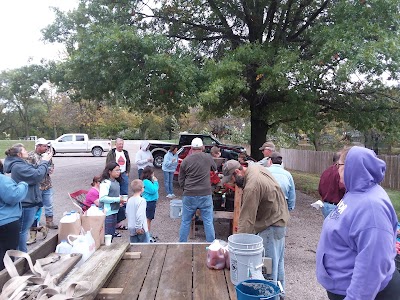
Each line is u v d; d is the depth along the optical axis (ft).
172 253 12.16
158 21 44.91
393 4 31.32
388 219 6.75
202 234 24.50
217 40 47.26
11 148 16.98
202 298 8.68
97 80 40.27
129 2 41.96
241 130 104.37
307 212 32.53
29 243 21.20
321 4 41.16
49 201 24.23
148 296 8.76
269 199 12.67
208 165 19.54
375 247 6.53
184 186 19.49
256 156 47.93
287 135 92.89
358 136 82.74
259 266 9.43
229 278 9.97
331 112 43.83
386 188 49.39
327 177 17.84
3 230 12.96
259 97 42.47
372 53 28.40
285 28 41.52
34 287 8.05
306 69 32.22
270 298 7.85
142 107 43.62
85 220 12.13
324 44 31.30
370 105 40.63
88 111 139.95
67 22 45.29
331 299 7.49
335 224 7.36
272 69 33.88
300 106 37.81
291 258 20.04
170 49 38.93
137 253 11.75
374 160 7.13
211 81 35.63
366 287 6.50
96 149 93.15
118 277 9.95
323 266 7.57
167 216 29.73
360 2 32.53
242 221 12.29
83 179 50.24
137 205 17.71
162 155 61.82
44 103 198.18
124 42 34.60
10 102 200.44
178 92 36.78
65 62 42.32
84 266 9.87
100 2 42.50
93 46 36.29
